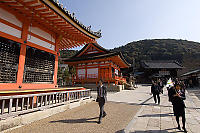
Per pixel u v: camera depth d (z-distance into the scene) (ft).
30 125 13.82
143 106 26.89
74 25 20.31
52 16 17.11
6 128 11.75
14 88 15.65
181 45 307.99
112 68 75.51
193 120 17.57
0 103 15.53
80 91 27.55
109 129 13.48
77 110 21.77
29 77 18.03
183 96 14.21
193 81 114.83
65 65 151.53
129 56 294.66
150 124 15.43
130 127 14.15
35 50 19.35
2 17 14.88
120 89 64.69
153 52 287.07
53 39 23.48
